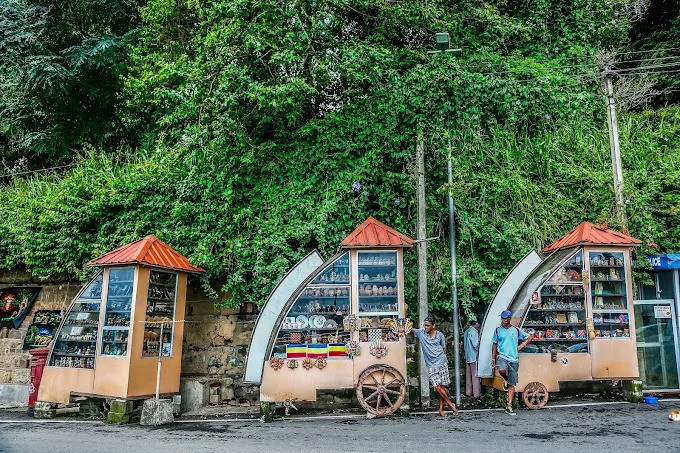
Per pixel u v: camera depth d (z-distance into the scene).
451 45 13.42
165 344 9.45
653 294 11.03
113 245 11.49
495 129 12.05
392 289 9.23
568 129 12.84
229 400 10.50
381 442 6.88
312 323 9.15
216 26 11.01
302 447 6.68
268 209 11.05
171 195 11.58
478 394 10.42
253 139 11.47
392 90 11.43
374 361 8.92
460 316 11.08
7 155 19.69
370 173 11.12
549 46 15.11
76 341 9.60
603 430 7.32
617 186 11.58
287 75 11.17
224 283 11.05
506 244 11.23
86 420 9.13
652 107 17.66
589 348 9.55
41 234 11.86
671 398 10.04
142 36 15.57
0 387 11.70
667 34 18.47
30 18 16.30
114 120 18.31
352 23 12.91
